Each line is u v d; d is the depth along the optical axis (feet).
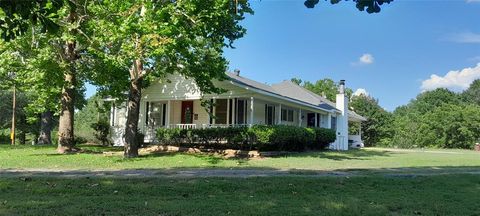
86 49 57.36
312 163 49.67
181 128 72.33
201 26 49.19
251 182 29.94
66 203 22.08
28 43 51.90
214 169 40.37
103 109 88.84
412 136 168.96
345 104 112.78
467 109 156.66
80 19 51.24
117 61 48.85
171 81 78.59
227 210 20.85
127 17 45.83
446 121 156.04
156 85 80.59
